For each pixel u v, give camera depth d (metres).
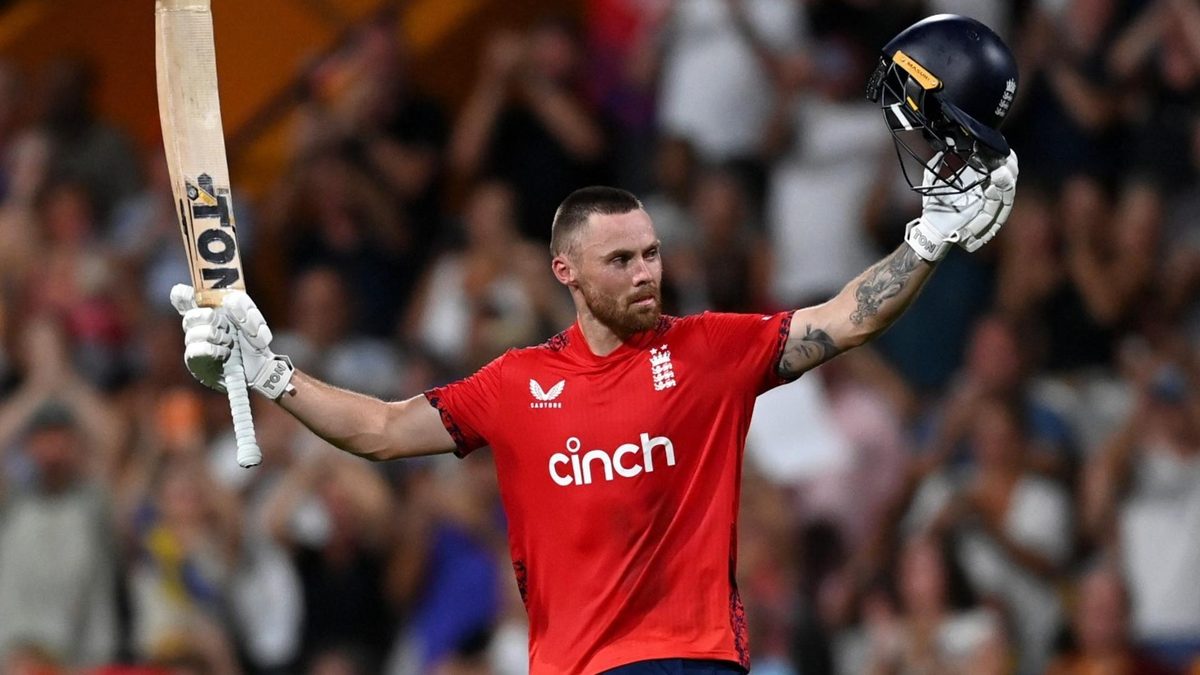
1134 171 54.25
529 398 25.47
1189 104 54.34
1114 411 49.75
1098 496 46.97
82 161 58.09
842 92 55.16
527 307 50.88
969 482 46.62
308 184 56.84
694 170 54.78
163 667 46.62
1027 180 54.12
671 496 25.05
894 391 50.41
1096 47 54.97
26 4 61.28
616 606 24.92
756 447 48.72
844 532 48.19
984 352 48.16
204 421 51.41
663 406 25.09
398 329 55.78
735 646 24.89
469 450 25.91
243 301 25.45
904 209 53.41
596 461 25.09
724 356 25.22
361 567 48.09
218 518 48.28
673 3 56.88
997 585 45.47
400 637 47.47
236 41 60.56
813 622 44.88
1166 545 46.53
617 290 25.00
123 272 55.44
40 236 56.31
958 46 24.39
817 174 54.28
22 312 53.81
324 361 52.44
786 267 54.16
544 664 25.28
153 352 52.12
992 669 43.78
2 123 60.16
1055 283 51.62
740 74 55.25
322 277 53.59
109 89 60.94
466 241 54.16
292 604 47.97
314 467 48.94
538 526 25.36
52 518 47.19
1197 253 52.12
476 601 46.41
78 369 53.12
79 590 46.94
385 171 57.16
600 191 25.42
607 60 58.62
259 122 60.38
